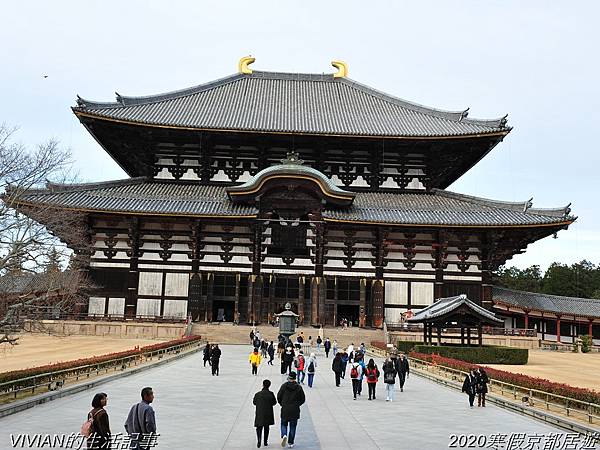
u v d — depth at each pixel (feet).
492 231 220.02
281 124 248.11
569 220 208.74
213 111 259.80
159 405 76.59
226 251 220.43
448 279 223.51
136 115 239.09
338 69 312.29
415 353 149.48
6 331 83.87
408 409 79.92
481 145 240.94
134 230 216.13
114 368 110.83
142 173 264.93
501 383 93.35
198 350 170.81
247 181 239.30
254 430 62.85
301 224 223.71
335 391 98.17
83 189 225.35
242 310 220.23
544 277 480.64
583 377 127.03
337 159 249.96
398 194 247.70
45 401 74.74
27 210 92.84
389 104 286.87
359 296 221.46
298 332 201.46
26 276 95.81
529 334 217.15
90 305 214.90
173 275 217.97
